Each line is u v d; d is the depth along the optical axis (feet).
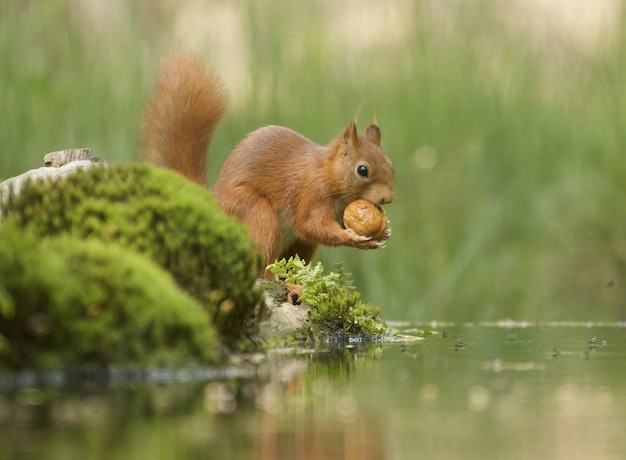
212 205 26.32
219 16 69.21
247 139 36.32
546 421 17.76
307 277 31.07
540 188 60.90
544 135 62.39
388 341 31.04
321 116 59.88
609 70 64.23
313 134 58.90
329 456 15.05
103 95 55.67
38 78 55.26
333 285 31.58
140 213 24.89
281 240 36.70
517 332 35.60
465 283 56.34
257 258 26.40
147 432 16.33
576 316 57.72
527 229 59.57
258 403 19.10
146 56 59.36
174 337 22.38
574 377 22.84
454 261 56.65
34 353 20.75
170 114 36.63
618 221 59.41
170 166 36.45
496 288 56.85
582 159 61.36
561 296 58.23
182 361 22.20
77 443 15.48
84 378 21.01
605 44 65.67
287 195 35.47
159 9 66.08
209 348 23.08
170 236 24.71
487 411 18.63
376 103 61.05
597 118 62.85
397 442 16.06
